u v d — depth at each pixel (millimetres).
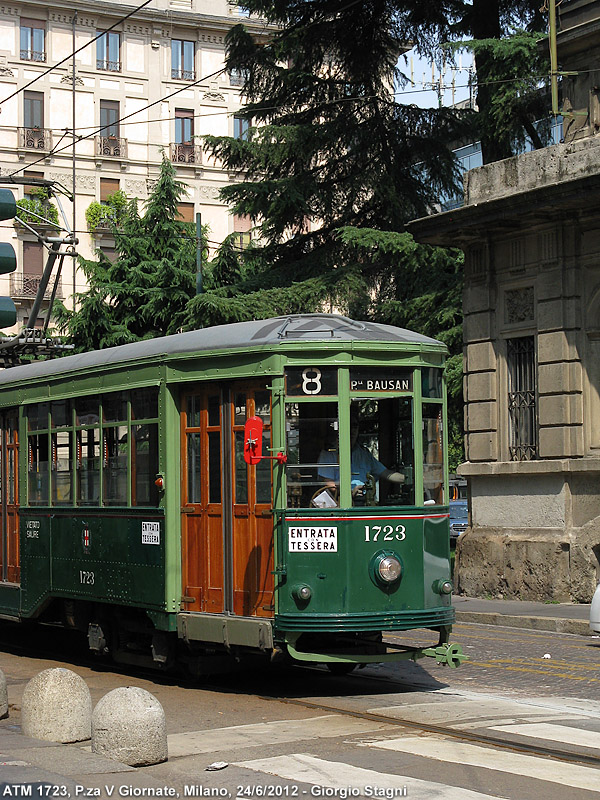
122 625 13242
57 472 14461
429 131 29438
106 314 38500
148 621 12758
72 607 14281
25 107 54594
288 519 10961
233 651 11430
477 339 22141
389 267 28656
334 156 29656
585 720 9906
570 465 19938
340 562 10930
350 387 11180
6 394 15766
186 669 12469
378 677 12648
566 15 21500
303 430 11094
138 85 56938
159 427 12297
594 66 20906
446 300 25625
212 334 12031
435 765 8242
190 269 38469
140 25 56812
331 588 10898
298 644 11383
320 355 11148
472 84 27453
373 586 11016
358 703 10867
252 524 11281
